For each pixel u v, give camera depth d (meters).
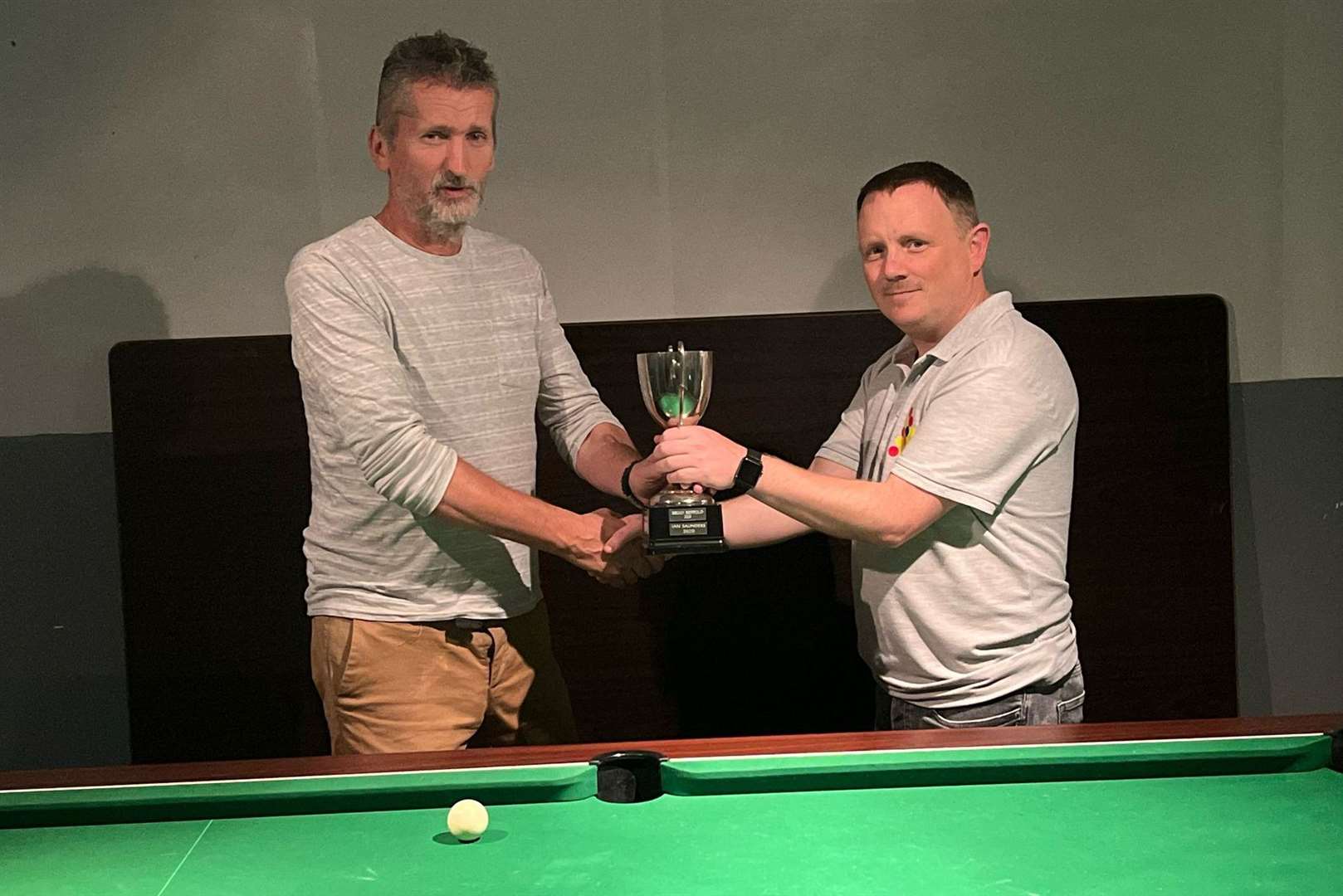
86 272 2.97
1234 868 1.32
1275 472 3.18
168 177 2.97
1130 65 3.09
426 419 2.53
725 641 3.01
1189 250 3.14
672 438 2.20
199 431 2.90
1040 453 2.24
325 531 2.53
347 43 2.97
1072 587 3.03
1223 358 3.02
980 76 3.06
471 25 2.98
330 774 1.62
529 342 2.67
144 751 2.92
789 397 2.98
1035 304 3.00
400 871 1.35
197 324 3.00
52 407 3.00
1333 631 3.19
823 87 3.04
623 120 3.02
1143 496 3.03
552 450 2.97
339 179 2.99
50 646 3.03
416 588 2.50
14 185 2.95
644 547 2.50
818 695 3.02
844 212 3.07
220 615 2.92
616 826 1.47
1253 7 3.10
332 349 2.40
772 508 2.23
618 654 3.00
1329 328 3.16
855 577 2.43
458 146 2.52
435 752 1.71
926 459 2.17
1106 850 1.37
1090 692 3.04
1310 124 3.13
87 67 2.94
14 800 1.54
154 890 1.32
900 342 2.80
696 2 3.01
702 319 2.97
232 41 2.95
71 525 3.02
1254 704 3.19
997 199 3.09
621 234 3.05
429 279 2.54
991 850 1.38
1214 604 3.04
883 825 1.46
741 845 1.41
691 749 1.68
